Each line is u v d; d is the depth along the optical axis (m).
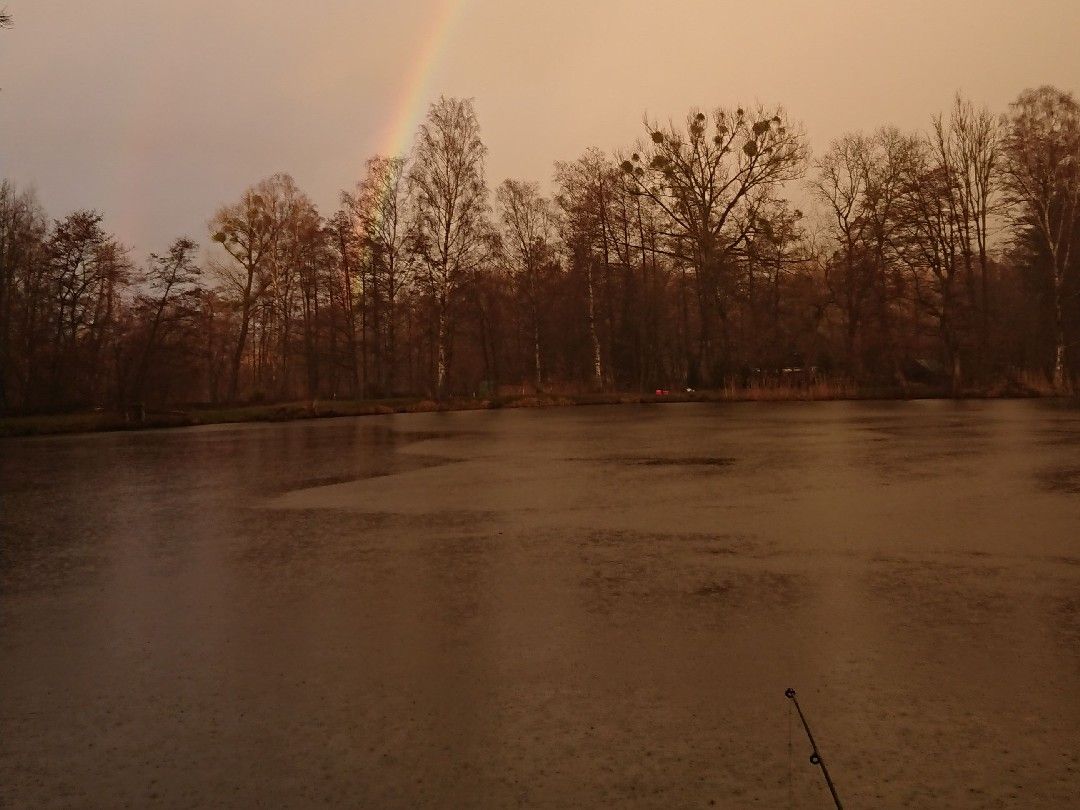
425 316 45.47
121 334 39.47
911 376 52.91
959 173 45.75
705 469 14.00
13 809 3.21
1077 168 41.28
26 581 7.03
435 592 6.37
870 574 6.64
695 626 5.36
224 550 8.17
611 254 52.22
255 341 62.19
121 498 12.21
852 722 3.84
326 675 4.60
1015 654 4.72
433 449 19.03
